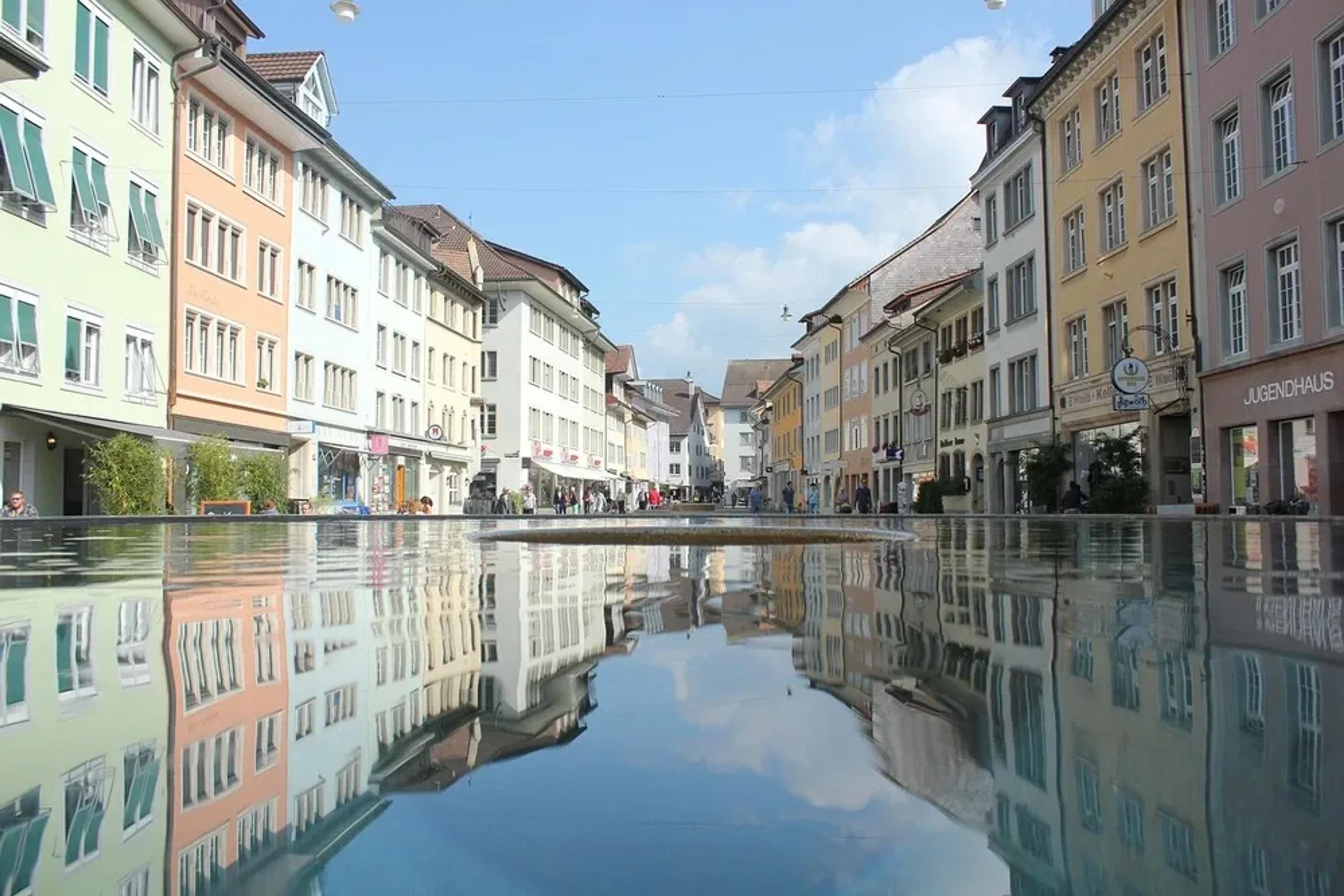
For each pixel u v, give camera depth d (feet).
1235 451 82.74
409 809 4.90
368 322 139.33
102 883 3.87
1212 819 4.70
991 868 4.13
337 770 5.59
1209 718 6.82
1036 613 12.85
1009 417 124.26
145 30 89.40
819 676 8.50
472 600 14.82
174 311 93.76
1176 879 3.97
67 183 78.43
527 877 4.04
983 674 8.54
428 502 144.66
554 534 37.32
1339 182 69.41
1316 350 71.20
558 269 219.61
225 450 86.74
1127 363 87.76
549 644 10.46
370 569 21.07
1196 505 81.41
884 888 3.88
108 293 84.23
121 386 86.22
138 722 6.75
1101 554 26.17
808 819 4.78
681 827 4.65
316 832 4.52
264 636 11.02
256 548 30.37
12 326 72.38
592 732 6.51
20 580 18.20
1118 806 4.92
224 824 4.65
